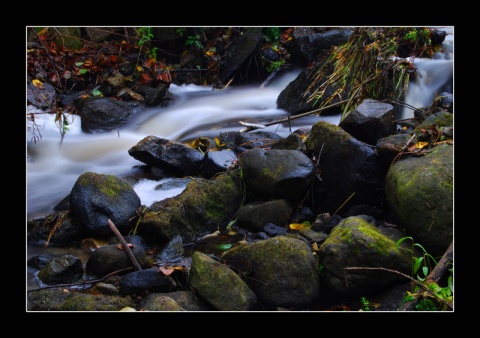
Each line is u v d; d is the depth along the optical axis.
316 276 4.09
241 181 5.30
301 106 7.74
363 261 4.01
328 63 7.69
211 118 8.19
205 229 5.04
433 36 8.12
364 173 4.84
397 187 4.31
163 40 9.55
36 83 7.98
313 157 5.24
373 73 6.84
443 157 4.34
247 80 9.80
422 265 4.07
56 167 6.66
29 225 5.09
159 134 7.75
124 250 4.43
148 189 5.68
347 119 5.24
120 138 7.53
